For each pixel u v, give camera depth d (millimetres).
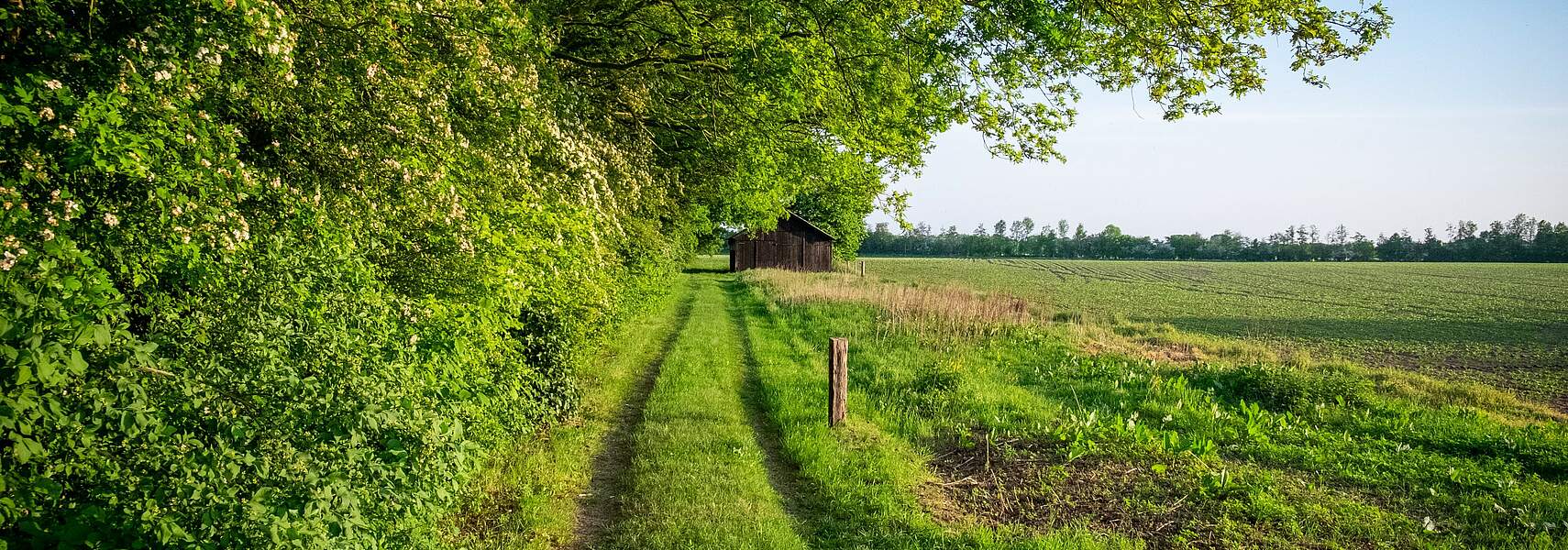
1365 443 8383
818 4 9648
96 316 2924
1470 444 8242
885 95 11305
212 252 3797
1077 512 6324
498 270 5605
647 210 12562
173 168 3662
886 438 8211
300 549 2965
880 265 93125
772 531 5555
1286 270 90438
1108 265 107438
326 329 3961
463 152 5902
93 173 3656
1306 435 8602
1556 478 7406
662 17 10914
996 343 14805
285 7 4965
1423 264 120688
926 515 6129
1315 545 5711
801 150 14602
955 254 170625
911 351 13836
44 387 2490
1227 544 5680
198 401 3012
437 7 5625
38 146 3539
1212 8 8914
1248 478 7051
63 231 3330
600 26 11000
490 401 5738
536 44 7914
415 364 4480
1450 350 18922
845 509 6180
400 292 5473
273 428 3262
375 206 5199
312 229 4691
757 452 7641
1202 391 10711
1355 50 8250
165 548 2768
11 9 3703
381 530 3803
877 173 15414
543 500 5988
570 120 8719
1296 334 22531
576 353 9180
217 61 4062
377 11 5289
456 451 3992
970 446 8117
